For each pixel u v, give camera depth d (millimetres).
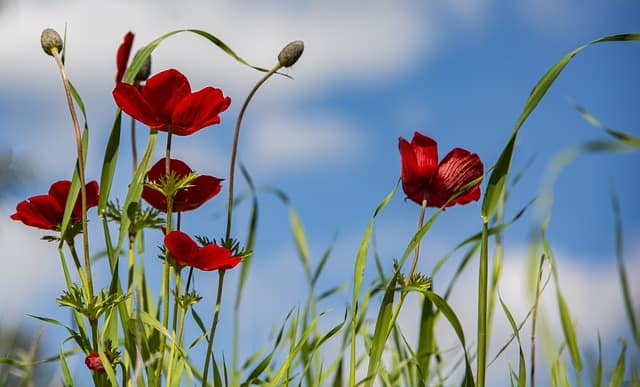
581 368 1101
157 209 1095
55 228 1094
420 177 1106
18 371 1119
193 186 1084
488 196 1049
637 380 1084
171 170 1090
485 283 1047
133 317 1070
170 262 1062
